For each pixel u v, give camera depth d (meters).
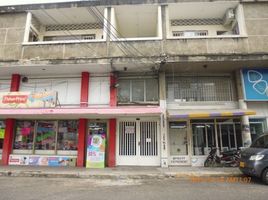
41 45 12.77
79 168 11.59
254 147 9.12
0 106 12.33
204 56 11.72
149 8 13.25
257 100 12.37
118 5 13.02
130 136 12.96
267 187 7.59
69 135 13.23
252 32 12.30
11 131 13.20
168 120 13.02
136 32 15.90
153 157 12.64
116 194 6.69
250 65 12.34
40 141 13.28
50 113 11.61
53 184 8.23
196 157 12.53
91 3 13.12
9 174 10.24
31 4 13.41
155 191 7.07
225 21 13.84
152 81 13.38
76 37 14.87
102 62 12.10
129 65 12.35
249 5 12.73
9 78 13.77
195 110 12.61
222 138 12.71
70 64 12.21
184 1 12.79
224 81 13.26
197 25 14.48
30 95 12.34
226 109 12.59
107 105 13.09
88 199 6.12
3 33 13.18
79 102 13.23
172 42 12.34
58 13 13.74
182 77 13.40
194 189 7.31
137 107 12.21
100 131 13.11
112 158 12.45
